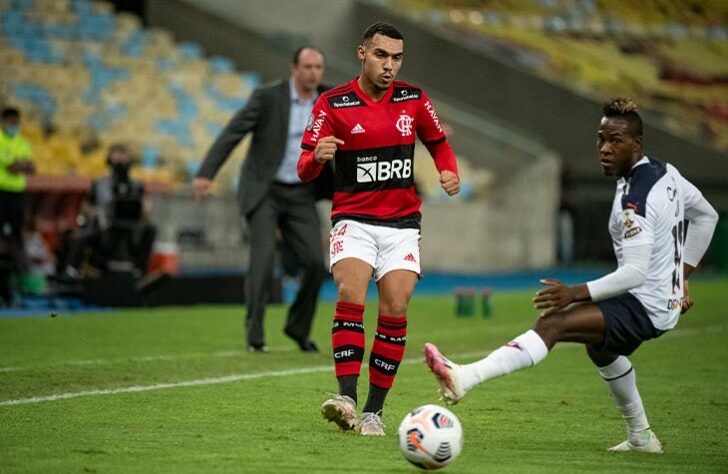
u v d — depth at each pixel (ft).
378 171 75.56
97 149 261.24
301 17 344.28
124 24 293.84
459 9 420.77
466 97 348.18
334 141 72.38
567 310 66.44
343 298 75.61
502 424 82.33
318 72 122.31
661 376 113.91
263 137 123.34
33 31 281.13
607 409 90.22
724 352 136.56
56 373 104.42
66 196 221.46
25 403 87.04
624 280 65.72
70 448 68.59
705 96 433.48
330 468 62.80
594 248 338.75
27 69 269.85
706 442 75.87
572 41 436.76
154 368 109.91
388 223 76.02
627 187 67.77
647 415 88.38
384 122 75.36
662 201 67.05
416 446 60.95
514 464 65.57
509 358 64.69
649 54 451.94
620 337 66.80
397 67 74.95
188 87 287.89
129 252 185.16
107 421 79.46
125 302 181.98
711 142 390.63
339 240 76.23
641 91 415.23
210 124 283.59
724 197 359.46
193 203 238.89
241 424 78.89
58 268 196.13
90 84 273.95
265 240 124.57
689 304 73.15
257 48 312.50
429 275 278.26
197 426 77.82
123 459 65.05
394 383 103.96
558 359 126.62
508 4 440.86
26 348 126.11
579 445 73.72
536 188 303.89
